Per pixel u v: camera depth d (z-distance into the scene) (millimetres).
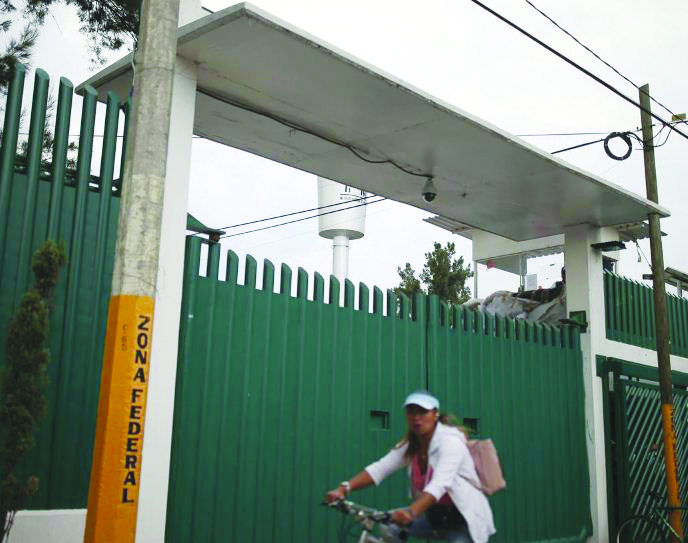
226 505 6754
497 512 9383
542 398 10445
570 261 11523
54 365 5766
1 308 5590
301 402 7551
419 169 9398
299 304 7715
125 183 4754
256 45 6508
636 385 11430
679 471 12164
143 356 4578
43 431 5645
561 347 10977
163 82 4887
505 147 8539
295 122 8148
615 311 11922
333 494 4617
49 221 5910
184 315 6645
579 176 9352
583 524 10594
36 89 6000
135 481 4480
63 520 5551
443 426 4578
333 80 7145
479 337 9805
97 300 6074
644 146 11711
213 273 6961
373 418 8375
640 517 10172
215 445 6738
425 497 4273
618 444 10977
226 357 6938
